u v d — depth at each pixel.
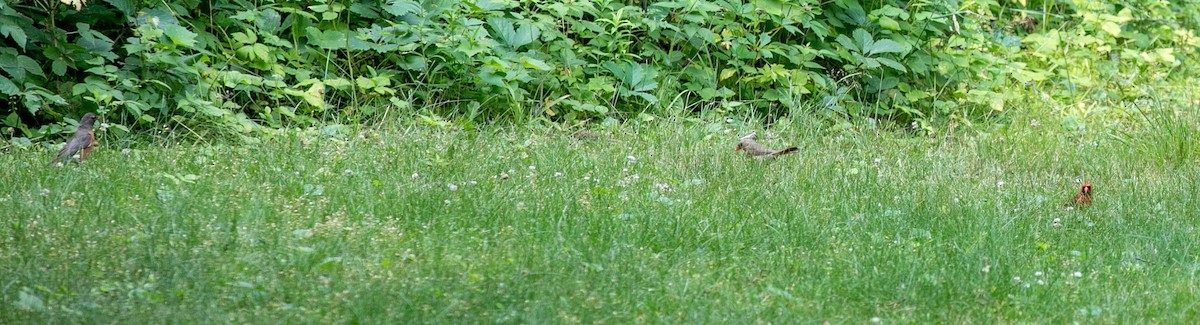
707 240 5.82
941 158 8.38
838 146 8.63
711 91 9.41
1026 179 7.89
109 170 6.76
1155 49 12.18
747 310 4.81
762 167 7.60
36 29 7.97
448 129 8.33
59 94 8.04
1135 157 8.55
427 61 9.02
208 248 5.18
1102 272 5.59
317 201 6.22
